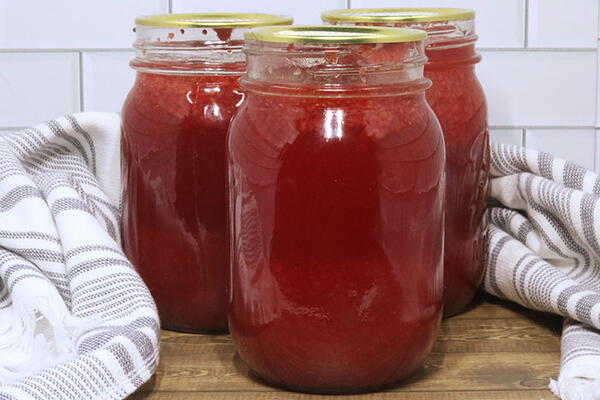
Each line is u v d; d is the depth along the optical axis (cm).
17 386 53
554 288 62
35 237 62
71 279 60
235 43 60
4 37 78
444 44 61
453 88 62
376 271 54
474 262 65
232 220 57
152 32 61
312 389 56
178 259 62
